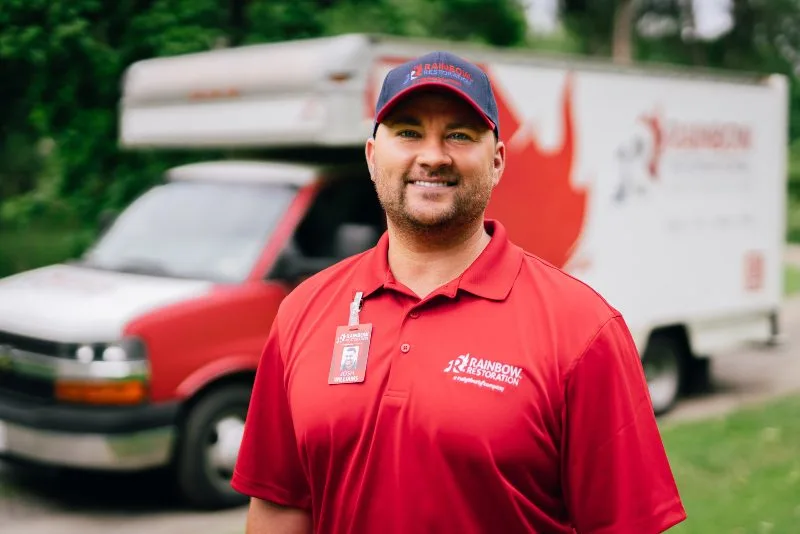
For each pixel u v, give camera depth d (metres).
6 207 11.80
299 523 2.34
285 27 10.47
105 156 10.04
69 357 5.37
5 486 6.31
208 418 5.65
